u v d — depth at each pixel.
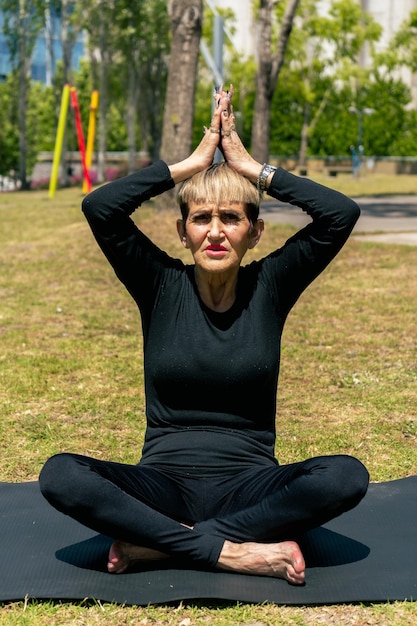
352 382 5.79
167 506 3.04
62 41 42.09
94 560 3.15
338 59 45.50
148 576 3.02
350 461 2.89
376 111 47.88
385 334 7.17
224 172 3.07
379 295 8.81
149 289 3.20
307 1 42.66
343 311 8.09
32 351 6.72
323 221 3.09
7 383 5.80
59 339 7.12
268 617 2.79
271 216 16.86
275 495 2.91
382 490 3.90
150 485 3.01
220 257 3.03
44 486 2.85
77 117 23.00
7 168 47.66
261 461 3.16
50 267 11.11
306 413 5.14
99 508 2.84
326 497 2.83
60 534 3.38
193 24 14.42
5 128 46.97
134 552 3.03
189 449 3.14
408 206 20.86
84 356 6.55
